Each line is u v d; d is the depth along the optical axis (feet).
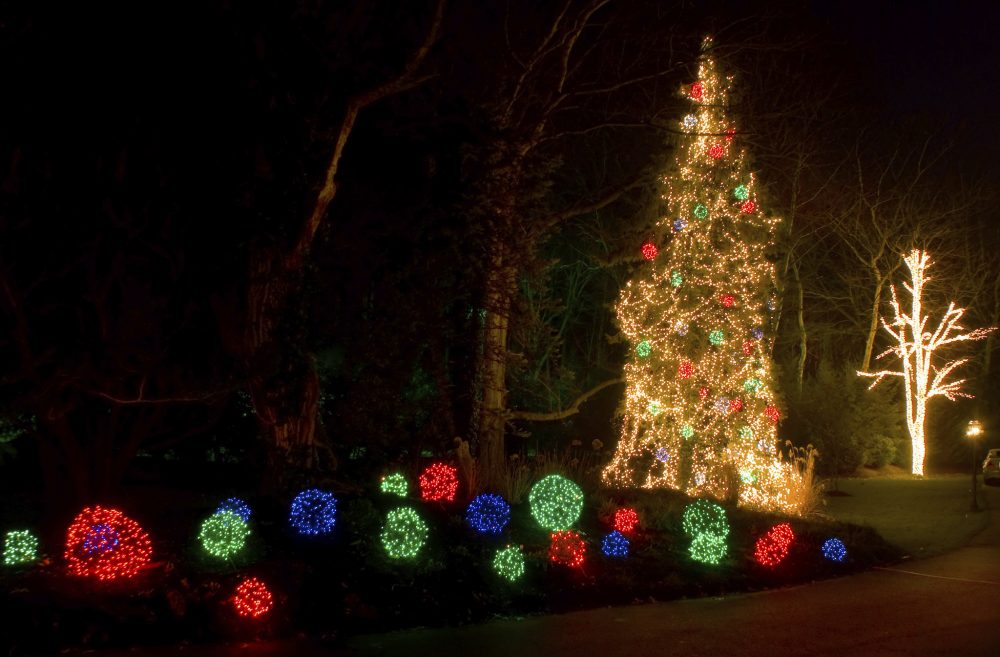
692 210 56.39
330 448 38.78
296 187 34.40
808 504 56.39
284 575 28.32
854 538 48.73
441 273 39.99
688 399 55.57
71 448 35.22
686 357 55.83
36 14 30.60
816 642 27.35
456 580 30.66
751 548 41.98
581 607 31.63
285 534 31.68
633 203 60.95
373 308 39.06
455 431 46.39
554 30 49.80
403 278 38.70
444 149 39.24
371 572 29.91
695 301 56.44
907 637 28.14
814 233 114.93
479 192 39.09
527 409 70.08
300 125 34.24
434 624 28.19
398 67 35.88
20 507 36.29
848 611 32.40
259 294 34.76
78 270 33.01
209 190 34.06
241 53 33.19
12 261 30.55
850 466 111.04
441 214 38.45
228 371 36.14
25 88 30.66
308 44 33.88
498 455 47.65
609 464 56.49
